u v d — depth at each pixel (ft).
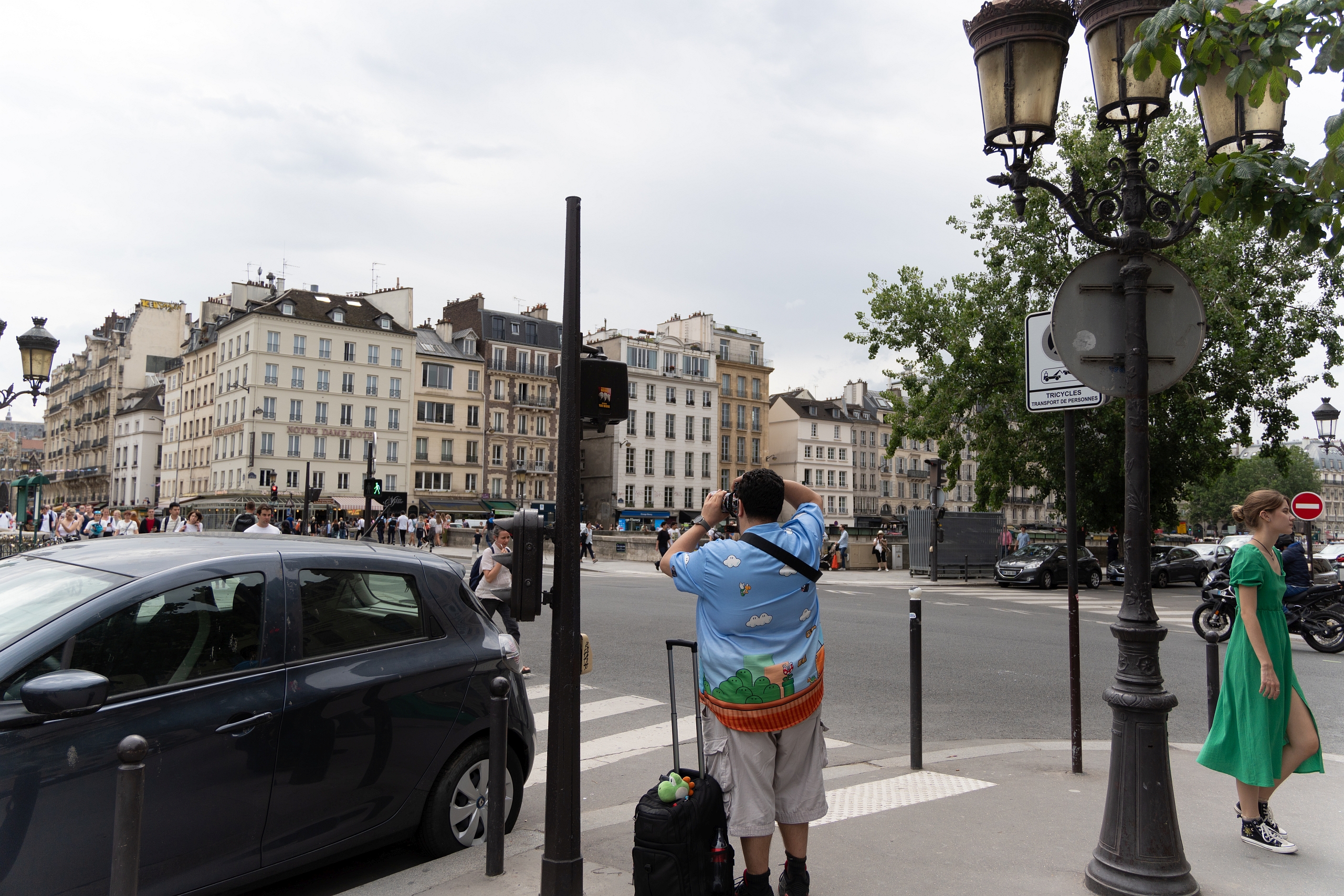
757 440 294.05
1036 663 35.68
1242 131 14.53
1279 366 91.97
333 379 221.05
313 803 12.41
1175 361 12.71
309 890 13.28
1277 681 13.42
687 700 28.09
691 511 271.28
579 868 11.68
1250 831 13.98
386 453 227.40
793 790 10.74
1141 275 12.47
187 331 303.89
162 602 11.66
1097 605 64.85
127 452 282.97
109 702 10.77
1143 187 12.88
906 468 341.62
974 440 102.53
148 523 88.48
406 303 236.63
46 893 10.06
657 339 270.26
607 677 32.09
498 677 14.70
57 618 10.87
